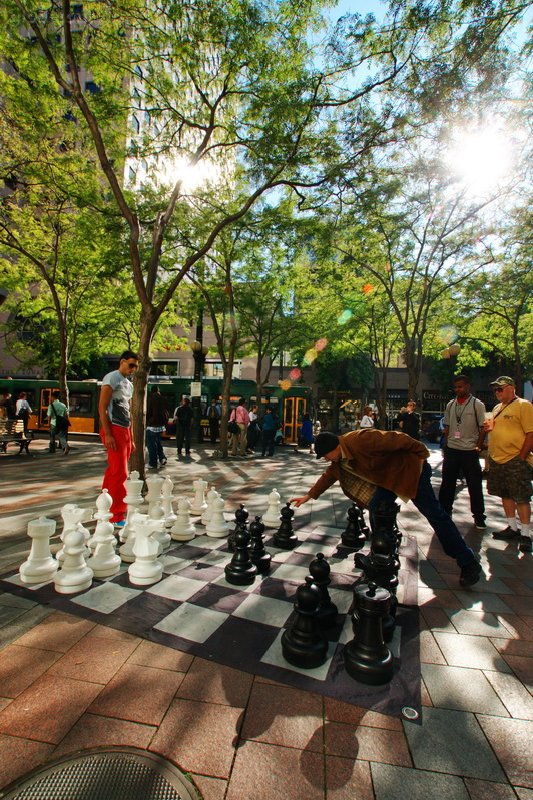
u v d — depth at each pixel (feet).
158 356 115.24
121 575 10.98
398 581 11.15
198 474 30.86
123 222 33.30
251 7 20.11
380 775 5.13
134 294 54.95
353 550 13.55
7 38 22.84
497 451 15.71
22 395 53.93
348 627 8.81
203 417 63.31
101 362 105.50
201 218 37.29
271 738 5.66
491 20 16.98
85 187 33.55
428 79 19.84
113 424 14.89
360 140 23.24
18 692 6.44
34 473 29.43
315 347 78.64
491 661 7.72
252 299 50.39
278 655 7.58
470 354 73.87
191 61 22.45
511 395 15.80
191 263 22.93
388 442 10.23
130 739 5.56
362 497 11.05
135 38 23.31
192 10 20.51
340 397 108.78
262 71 22.74
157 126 29.35
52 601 9.41
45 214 40.16
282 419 64.64
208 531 14.73
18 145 32.48
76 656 7.40
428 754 5.48
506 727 6.02
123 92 25.35
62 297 53.06
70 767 5.08
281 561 12.50
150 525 10.34
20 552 12.78
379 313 59.06
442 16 18.06
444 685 6.97
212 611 9.12
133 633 8.18
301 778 5.05
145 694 6.46
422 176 31.65
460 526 18.26
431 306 53.06
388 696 6.61
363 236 39.70
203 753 5.37
